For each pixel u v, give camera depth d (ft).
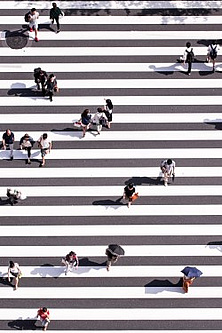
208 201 102.22
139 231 99.60
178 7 118.93
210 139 107.24
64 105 109.81
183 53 114.62
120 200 102.01
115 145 106.52
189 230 99.81
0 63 113.29
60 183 103.30
